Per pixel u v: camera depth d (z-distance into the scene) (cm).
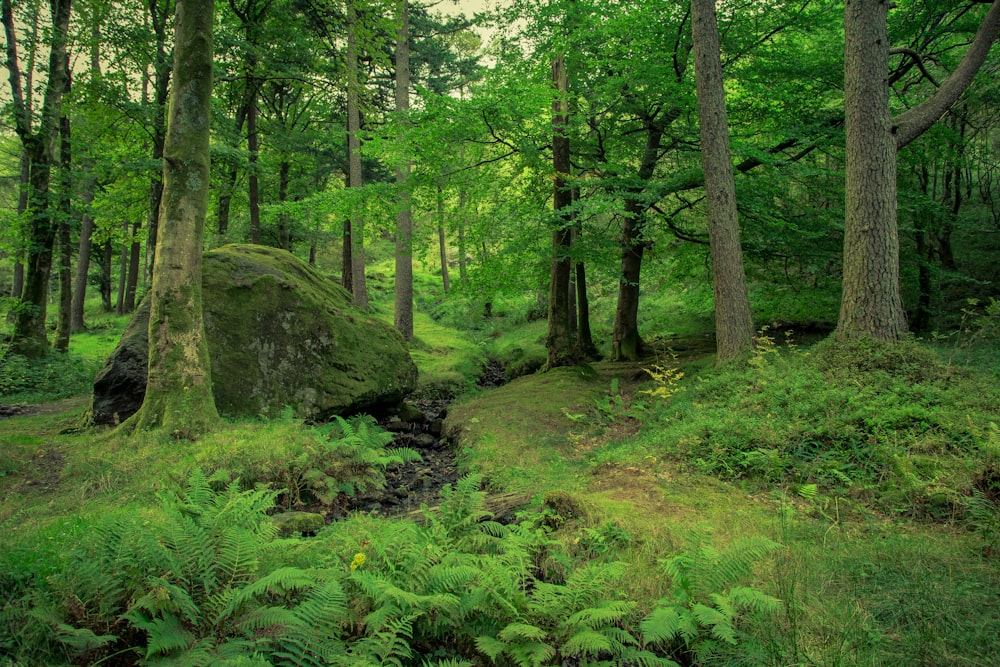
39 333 1462
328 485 666
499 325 2909
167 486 563
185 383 791
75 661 253
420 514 599
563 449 841
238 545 326
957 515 446
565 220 1334
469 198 1421
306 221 2408
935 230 1420
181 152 815
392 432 1098
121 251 3216
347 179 2439
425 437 1058
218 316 981
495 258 1348
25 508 507
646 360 1532
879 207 758
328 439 823
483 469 782
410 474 841
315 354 1056
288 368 1009
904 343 721
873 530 437
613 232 1656
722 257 959
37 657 249
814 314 1492
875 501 485
